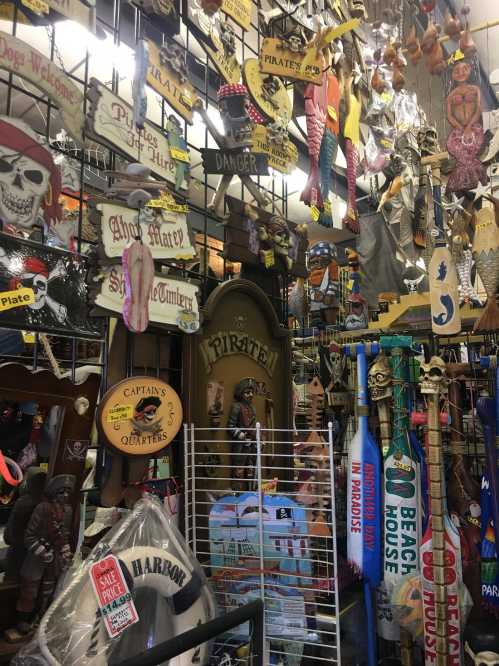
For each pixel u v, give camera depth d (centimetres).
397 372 204
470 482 209
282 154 213
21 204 119
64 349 173
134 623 108
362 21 291
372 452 203
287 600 157
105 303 138
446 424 213
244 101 190
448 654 177
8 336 143
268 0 220
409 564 191
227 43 193
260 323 208
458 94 223
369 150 296
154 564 115
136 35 164
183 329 163
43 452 126
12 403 122
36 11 125
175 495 165
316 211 226
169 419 152
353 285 331
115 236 142
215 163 185
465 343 285
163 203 158
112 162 158
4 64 115
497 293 240
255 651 103
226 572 159
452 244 248
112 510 151
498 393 195
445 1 379
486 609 186
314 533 158
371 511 198
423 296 274
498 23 294
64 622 102
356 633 196
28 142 122
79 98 136
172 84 168
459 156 220
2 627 114
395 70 288
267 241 206
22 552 117
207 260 200
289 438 213
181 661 113
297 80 222
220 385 184
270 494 163
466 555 197
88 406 132
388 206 314
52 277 127
